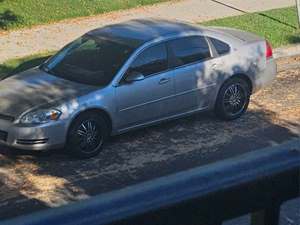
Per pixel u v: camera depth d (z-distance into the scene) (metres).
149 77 10.00
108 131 9.65
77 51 10.53
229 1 20.08
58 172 8.92
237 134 10.52
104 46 10.36
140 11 18.83
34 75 10.19
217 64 10.78
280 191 1.93
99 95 9.43
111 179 8.74
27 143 9.05
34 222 1.58
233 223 2.75
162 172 8.99
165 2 19.80
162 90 10.16
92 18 18.02
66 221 1.61
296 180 1.95
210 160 9.45
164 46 10.25
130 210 1.68
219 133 10.55
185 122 11.00
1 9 17.75
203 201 1.79
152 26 10.86
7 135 9.12
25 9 17.98
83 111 9.24
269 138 10.36
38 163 9.20
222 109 10.95
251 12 18.73
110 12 18.64
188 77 10.45
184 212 1.77
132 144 9.99
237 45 11.14
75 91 9.45
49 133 9.03
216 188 1.81
